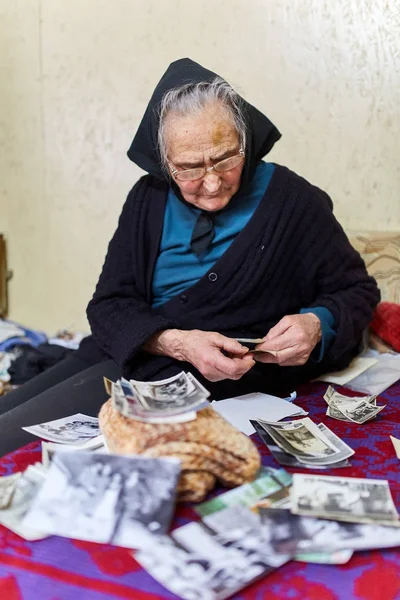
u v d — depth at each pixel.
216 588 0.76
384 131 2.10
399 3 1.98
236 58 2.24
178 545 0.82
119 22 2.39
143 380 1.52
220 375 1.35
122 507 0.87
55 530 0.84
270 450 1.13
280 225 1.56
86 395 1.50
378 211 2.18
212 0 2.22
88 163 2.60
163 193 1.64
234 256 1.54
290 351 1.41
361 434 1.25
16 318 2.93
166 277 1.64
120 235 1.68
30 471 1.02
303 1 2.10
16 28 2.58
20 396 1.67
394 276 2.05
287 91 2.19
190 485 0.94
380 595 0.77
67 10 2.47
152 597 0.76
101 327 1.60
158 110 1.45
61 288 2.81
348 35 2.07
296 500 0.91
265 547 0.82
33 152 2.70
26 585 0.79
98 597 0.77
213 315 1.58
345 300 1.62
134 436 0.96
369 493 0.93
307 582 0.79
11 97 2.67
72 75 2.53
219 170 1.41
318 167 2.22
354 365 1.77
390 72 2.04
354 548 0.83
